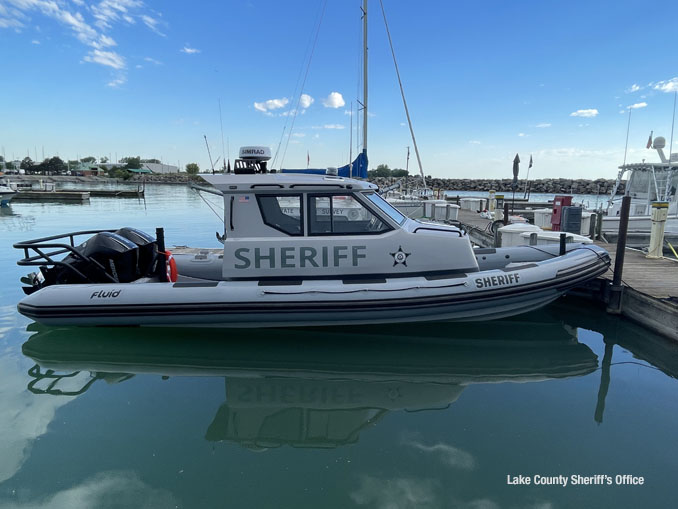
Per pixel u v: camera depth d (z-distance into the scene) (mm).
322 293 4324
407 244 4562
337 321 4477
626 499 2389
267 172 5141
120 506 2301
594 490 2455
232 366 4191
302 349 4578
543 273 4758
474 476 2568
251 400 3535
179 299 4340
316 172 5504
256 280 4527
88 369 4074
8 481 2492
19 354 4363
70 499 2350
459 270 4703
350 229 4582
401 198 16703
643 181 12648
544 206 20375
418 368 4191
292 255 4484
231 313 4355
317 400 3553
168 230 14031
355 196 4508
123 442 2896
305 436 3002
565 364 4293
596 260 5074
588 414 3318
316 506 2312
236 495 2398
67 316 4375
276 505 2322
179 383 3824
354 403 3506
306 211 4492
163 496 2385
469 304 4551
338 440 2953
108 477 2537
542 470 2637
